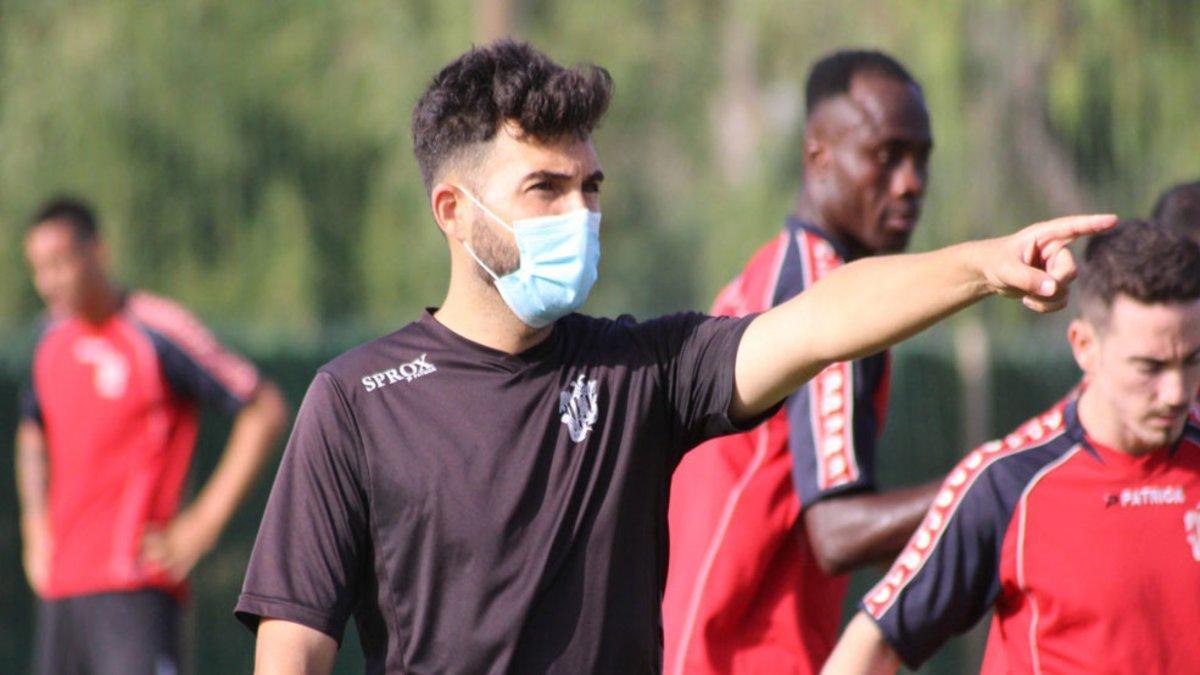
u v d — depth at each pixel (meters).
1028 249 9.61
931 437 36.53
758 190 48.50
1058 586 13.50
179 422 25.47
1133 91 38.91
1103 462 13.61
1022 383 37.84
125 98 49.97
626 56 60.59
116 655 24.89
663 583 11.52
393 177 52.75
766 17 45.25
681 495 15.73
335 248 53.75
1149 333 13.33
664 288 71.56
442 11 52.47
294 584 11.02
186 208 50.81
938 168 38.75
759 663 15.44
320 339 34.44
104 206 49.38
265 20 52.84
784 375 11.00
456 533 10.90
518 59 11.35
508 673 10.82
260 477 33.59
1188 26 39.09
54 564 25.14
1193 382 13.47
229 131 51.31
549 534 10.93
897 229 16.25
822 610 15.80
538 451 11.04
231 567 33.38
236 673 33.25
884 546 14.88
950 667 36.03
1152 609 13.43
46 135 49.69
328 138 53.16
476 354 11.28
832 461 15.08
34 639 31.56
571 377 11.27
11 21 50.91
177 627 25.45
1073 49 38.88
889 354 16.02
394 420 11.12
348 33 53.72
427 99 11.54
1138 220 14.28
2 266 49.53
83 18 50.69
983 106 39.50
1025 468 13.69
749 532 15.38
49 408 25.27
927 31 38.88
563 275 11.12
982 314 39.25
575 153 11.25
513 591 10.87
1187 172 38.97
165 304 25.53
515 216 11.12
